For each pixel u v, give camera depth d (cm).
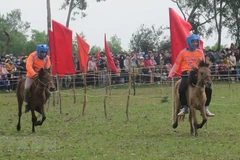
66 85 3362
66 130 1697
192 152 1270
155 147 1345
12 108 2441
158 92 3003
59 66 2161
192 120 1622
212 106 2312
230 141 1423
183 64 1562
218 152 1265
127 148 1339
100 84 3341
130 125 1791
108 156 1233
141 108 2306
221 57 3481
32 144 1412
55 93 2706
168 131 1642
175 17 1688
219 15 4700
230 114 2056
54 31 2141
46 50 1678
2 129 1747
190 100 1502
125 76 3366
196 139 1462
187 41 1564
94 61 3306
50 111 2273
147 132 1623
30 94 1638
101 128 1727
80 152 1290
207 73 1451
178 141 1429
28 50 8562
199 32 4744
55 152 1295
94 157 1226
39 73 1625
